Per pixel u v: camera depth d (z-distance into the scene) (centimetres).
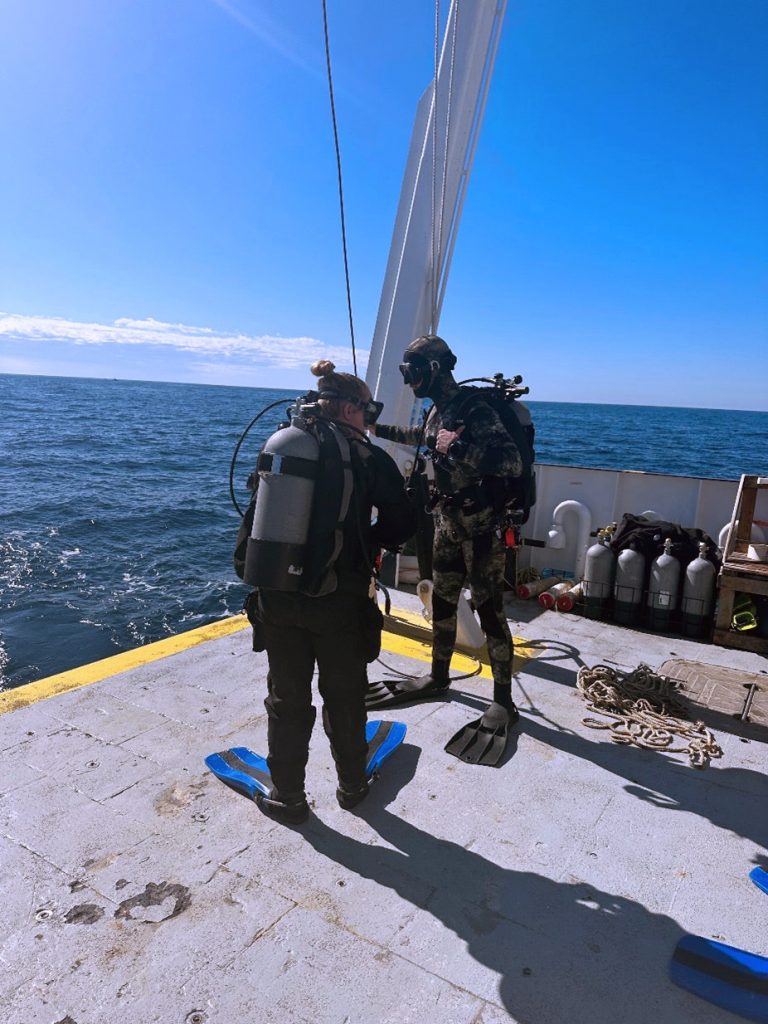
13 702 328
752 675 393
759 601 443
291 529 215
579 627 470
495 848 236
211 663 377
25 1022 165
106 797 255
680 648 434
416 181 437
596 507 554
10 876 213
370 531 237
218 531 1583
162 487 2225
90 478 2381
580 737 317
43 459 2906
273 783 242
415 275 434
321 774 280
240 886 212
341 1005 172
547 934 198
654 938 198
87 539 1462
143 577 1188
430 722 328
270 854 228
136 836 234
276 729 236
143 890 209
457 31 407
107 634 927
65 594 1085
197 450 3562
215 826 241
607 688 353
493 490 292
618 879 222
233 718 316
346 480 219
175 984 177
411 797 265
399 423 448
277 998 173
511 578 520
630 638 451
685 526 533
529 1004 174
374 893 212
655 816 257
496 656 315
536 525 569
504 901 210
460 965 186
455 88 409
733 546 450
